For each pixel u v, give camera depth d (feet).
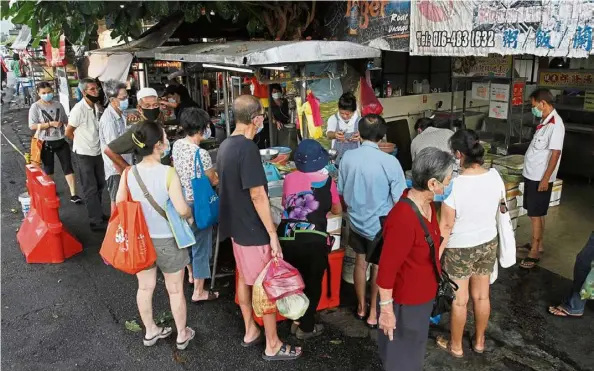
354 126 16.85
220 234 11.60
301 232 11.50
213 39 24.85
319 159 11.39
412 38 16.78
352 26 19.29
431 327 13.06
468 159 10.38
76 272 16.89
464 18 14.87
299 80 15.53
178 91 24.21
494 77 21.26
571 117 24.52
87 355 12.28
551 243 17.90
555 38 12.75
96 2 17.76
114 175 17.39
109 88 17.40
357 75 17.79
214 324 13.53
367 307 13.76
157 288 15.69
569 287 14.80
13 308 14.55
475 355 11.78
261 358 11.98
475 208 10.40
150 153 10.89
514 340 12.32
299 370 11.50
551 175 14.99
